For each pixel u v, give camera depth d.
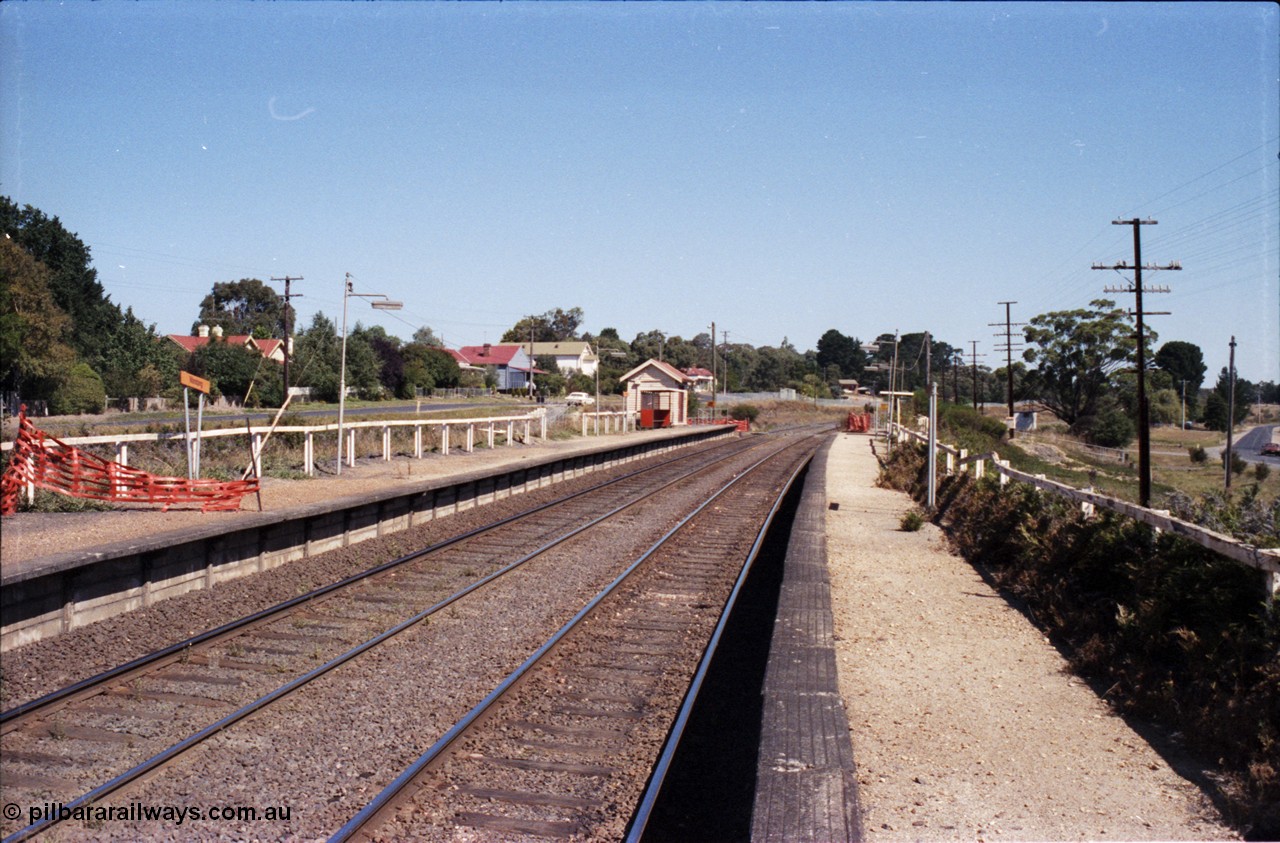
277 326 99.12
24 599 8.66
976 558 13.81
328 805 5.68
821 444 52.72
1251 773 5.61
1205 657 7.16
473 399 74.69
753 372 145.12
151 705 7.34
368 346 66.75
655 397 62.44
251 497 15.31
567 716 7.38
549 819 5.59
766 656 8.14
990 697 7.48
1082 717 7.04
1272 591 6.89
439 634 9.67
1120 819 5.31
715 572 13.79
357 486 17.33
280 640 9.28
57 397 30.33
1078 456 55.12
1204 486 36.91
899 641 9.20
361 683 7.96
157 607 10.22
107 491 13.62
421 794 5.82
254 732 6.80
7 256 28.91
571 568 13.55
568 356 129.88
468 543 15.53
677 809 5.47
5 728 6.66
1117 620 8.30
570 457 28.20
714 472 33.12
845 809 4.71
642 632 10.15
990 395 124.88
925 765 6.07
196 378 15.62
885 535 16.80
